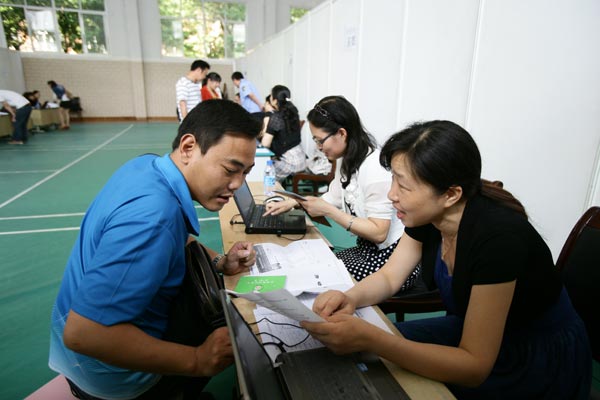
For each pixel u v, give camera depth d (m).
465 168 0.77
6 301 2.08
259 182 2.50
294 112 3.90
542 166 1.61
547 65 1.53
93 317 0.65
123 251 0.67
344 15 3.37
